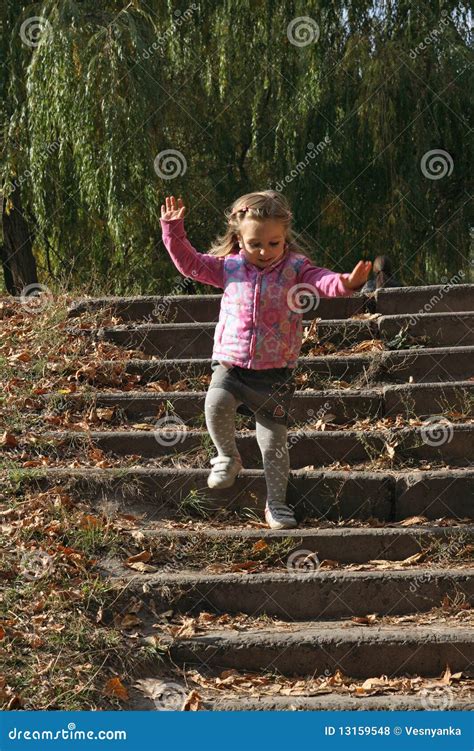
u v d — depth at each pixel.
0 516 4.18
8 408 5.14
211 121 13.41
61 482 4.48
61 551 3.96
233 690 3.45
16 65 11.82
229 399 4.20
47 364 5.61
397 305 6.31
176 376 5.70
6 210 12.09
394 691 3.49
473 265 12.96
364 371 5.59
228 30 12.22
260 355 4.14
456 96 12.15
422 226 12.16
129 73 10.88
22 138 11.55
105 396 5.31
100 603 3.70
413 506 4.55
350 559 4.24
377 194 12.27
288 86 12.38
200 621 3.80
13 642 3.38
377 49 12.26
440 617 3.90
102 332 6.03
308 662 3.60
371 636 3.64
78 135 10.66
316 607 3.95
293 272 4.17
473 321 5.97
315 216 12.23
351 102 12.22
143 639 3.58
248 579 3.94
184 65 12.36
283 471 4.32
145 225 11.71
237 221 4.17
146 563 4.07
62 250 12.36
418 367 5.60
